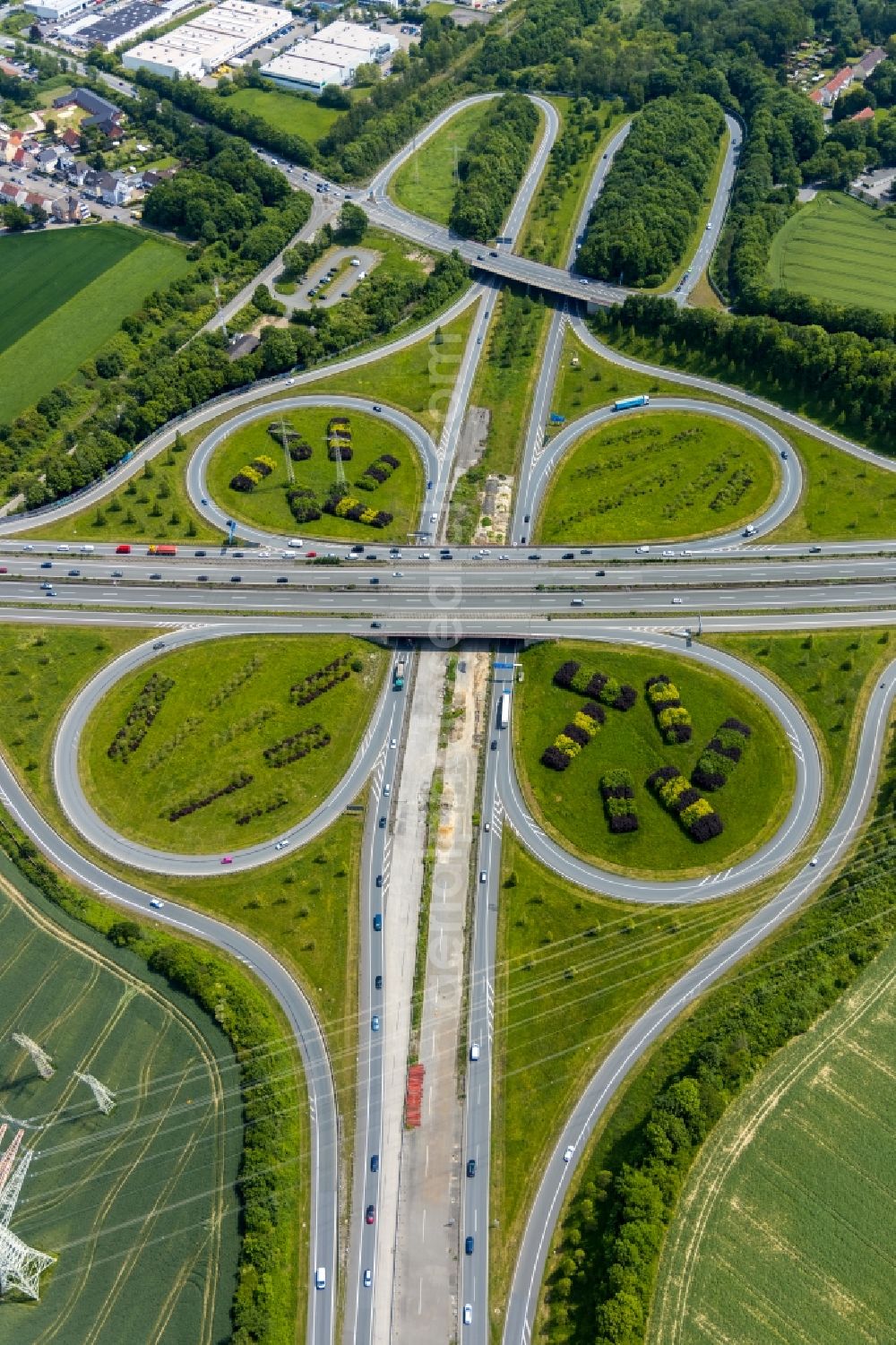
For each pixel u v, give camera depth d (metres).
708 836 183.38
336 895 179.25
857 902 172.25
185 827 188.00
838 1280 135.12
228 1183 145.75
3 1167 143.88
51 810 190.50
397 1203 145.50
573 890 178.75
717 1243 137.62
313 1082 157.00
